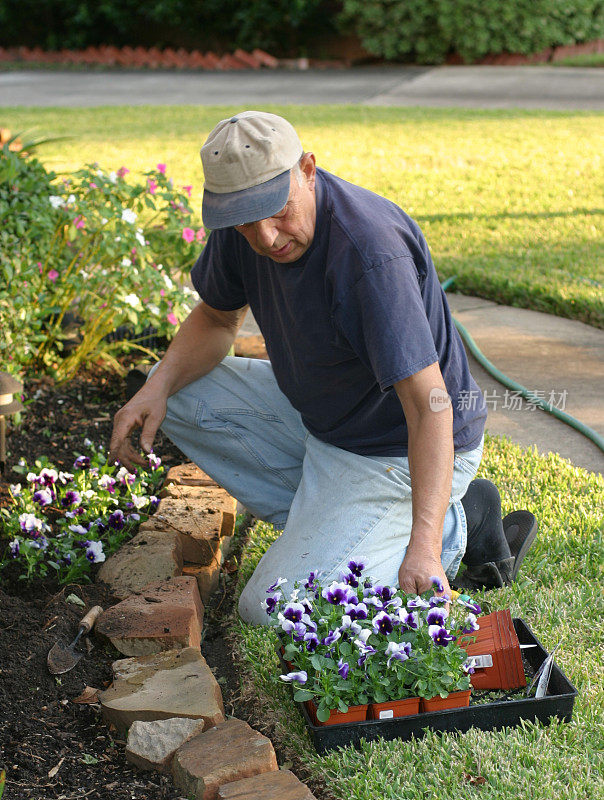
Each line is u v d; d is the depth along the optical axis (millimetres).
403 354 2250
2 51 23969
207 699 2277
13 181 4297
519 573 2947
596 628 2621
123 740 2260
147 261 4516
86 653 2537
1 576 2879
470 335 5234
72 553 2854
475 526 2812
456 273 6129
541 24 20141
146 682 2350
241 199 2238
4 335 3922
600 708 2309
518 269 6102
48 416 4051
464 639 2395
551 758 2131
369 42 20938
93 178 4336
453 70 19953
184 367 2988
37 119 13992
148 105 15727
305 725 2299
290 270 2441
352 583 2312
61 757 2197
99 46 23844
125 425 2881
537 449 3881
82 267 4402
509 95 16188
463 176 9289
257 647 2559
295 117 13781
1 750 2191
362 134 12031
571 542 3094
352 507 2617
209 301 2891
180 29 23062
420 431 2283
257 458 3029
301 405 2750
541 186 8734
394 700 2203
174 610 2576
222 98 16609
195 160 10227
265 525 3283
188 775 2055
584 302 5438
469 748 2182
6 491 3389
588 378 4602
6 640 2525
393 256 2295
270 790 1991
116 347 4496
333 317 2391
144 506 3229
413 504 2270
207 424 3020
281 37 22438
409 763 2131
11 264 4016
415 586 2197
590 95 15922
